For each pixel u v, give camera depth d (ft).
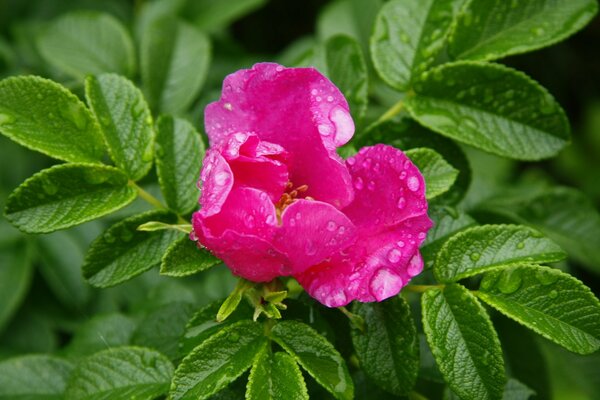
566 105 3.07
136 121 1.81
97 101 1.80
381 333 1.74
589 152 2.93
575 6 1.84
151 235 1.78
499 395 1.69
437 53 1.86
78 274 2.19
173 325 1.88
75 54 2.10
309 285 1.69
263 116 1.72
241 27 2.83
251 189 1.63
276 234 1.63
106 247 1.77
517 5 1.84
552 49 2.96
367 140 1.86
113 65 2.10
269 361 1.69
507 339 1.98
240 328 1.70
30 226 1.74
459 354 1.70
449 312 1.71
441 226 1.80
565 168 2.93
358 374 1.83
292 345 1.71
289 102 1.70
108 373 1.77
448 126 1.83
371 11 2.21
